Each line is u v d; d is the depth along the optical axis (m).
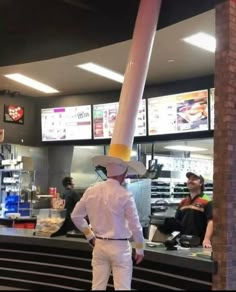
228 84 3.73
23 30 5.46
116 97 7.93
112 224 3.47
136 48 4.45
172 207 7.38
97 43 5.42
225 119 3.71
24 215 7.99
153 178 7.13
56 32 5.44
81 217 3.67
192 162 9.38
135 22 4.73
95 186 3.62
